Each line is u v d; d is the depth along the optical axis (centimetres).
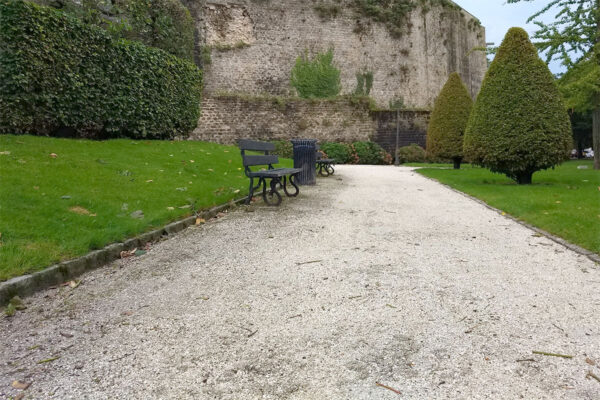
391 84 2683
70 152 710
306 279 310
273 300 271
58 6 1010
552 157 862
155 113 1102
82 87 895
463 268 335
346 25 2562
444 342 215
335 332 227
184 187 624
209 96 1978
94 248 352
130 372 189
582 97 1197
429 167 1759
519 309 256
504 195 718
